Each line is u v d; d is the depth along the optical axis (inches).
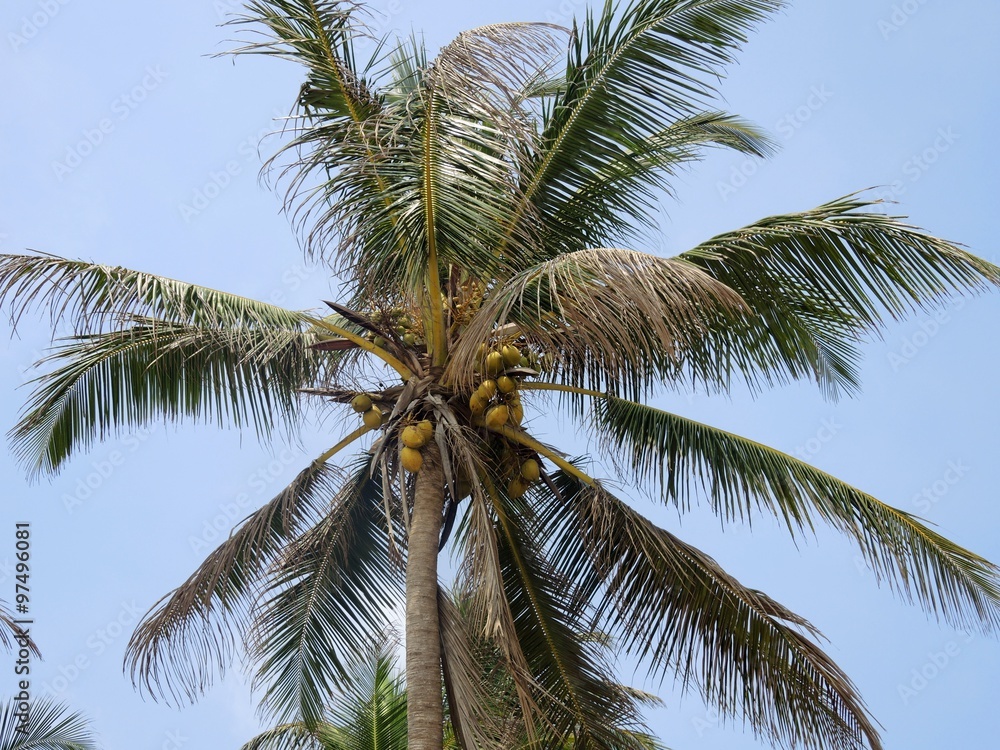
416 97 379.9
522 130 372.5
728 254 430.6
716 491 444.1
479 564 370.0
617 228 438.6
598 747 422.3
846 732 400.5
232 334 435.2
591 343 361.7
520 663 359.6
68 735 597.6
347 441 450.6
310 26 412.8
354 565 474.6
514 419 406.9
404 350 415.8
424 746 355.6
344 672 463.5
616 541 427.5
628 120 422.3
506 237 386.0
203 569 449.7
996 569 415.2
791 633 409.1
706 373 437.1
